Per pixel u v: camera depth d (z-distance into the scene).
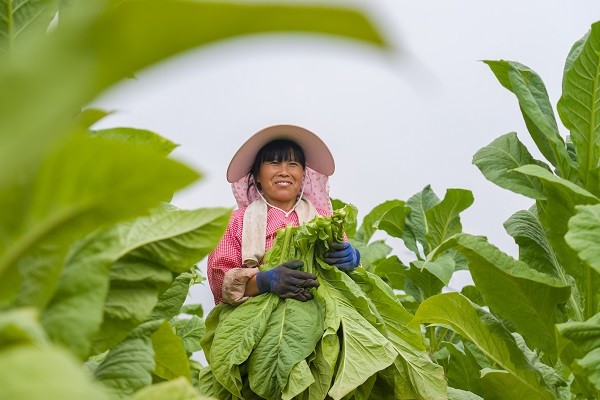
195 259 1.60
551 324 2.93
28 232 0.75
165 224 1.59
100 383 1.50
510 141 3.58
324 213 4.21
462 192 5.36
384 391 3.38
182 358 1.85
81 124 1.21
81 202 0.73
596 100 3.15
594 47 3.10
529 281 2.87
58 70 0.45
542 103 3.42
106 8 0.52
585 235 2.25
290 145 4.10
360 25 0.40
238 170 4.21
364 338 3.18
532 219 3.49
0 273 0.78
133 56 0.47
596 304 3.07
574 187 2.78
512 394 3.11
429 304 3.04
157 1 0.44
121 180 0.70
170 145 1.61
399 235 5.60
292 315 3.26
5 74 0.45
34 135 0.47
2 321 0.67
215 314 3.51
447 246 2.92
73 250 1.15
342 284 3.39
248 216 3.82
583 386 2.76
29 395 0.53
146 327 1.65
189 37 0.46
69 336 1.06
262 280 3.40
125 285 1.52
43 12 1.27
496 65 3.51
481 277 2.94
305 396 3.20
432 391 3.27
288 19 0.41
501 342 3.02
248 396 3.31
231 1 0.42
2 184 0.48
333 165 4.23
